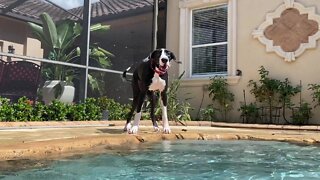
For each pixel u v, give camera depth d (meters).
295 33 6.87
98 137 2.92
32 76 6.18
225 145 3.29
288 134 4.34
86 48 6.53
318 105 6.50
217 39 8.09
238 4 7.69
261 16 7.34
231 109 7.56
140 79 4.26
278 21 7.09
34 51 6.78
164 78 4.21
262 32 7.27
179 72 8.39
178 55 8.49
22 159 2.07
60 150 2.38
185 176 1.83
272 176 1.89
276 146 3.28
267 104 7.09
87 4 6.60
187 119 7.07
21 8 6.89
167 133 3.83
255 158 2.54
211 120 7.60
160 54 4.12
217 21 8.11
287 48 6.95
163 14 8.80
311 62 6.68
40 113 5.53
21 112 5.25
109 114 6.61
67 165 2.02
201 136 3.79
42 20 6.75
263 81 7.04
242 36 7.58
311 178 1.85
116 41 7.65
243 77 7.49
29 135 3.46
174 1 8.69
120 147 2.87
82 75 6.54
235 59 7.61
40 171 1.84
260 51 7.31
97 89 7.00
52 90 6.32
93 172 1.88
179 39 8.47
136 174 1.86
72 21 6.91
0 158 1.98
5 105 5.12
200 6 8.30
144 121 5.88
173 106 6.76
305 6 6.76
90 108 6.26
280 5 7.07
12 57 5.55
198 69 8.31
